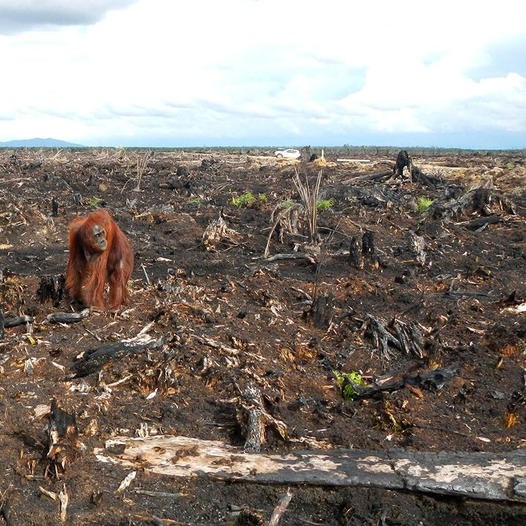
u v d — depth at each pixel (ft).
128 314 21.65
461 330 23.03
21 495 13.05
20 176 68.08
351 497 13.80
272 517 12.85
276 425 15.57
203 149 228.02
